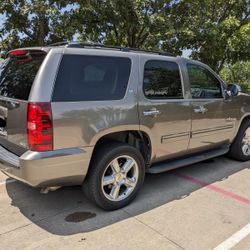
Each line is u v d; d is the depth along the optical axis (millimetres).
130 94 3625
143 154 3980
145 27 9578
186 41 10250
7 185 4348
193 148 4590
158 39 10117
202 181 4652
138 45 10688
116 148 3539
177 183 4555
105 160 3453
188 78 4414
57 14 7957
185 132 4332
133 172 3811
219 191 4289
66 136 3111
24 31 8453
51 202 3863
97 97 3354
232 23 10758
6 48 8445
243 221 3477
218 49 10875
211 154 4945
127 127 3582
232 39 10766
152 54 4055
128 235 3152
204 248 2961
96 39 9844
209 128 4742
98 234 3162
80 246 2961
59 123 3055
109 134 3525
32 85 3076
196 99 4477
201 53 10766
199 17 10594
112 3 8305
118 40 10695
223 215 3604
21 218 3471
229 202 3949
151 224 3373
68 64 3211
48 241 3033
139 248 2939
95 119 3297
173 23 10227
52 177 3109
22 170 3031
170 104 4047
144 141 3902
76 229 3252
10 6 7766
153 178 4742
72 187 4297
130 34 10406
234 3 12031
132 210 3682
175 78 4234
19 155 3258
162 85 4031
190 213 3631
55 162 3072
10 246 2953
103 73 3459
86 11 8562
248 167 5344
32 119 2980
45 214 3566
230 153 5641
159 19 9336
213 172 5062
